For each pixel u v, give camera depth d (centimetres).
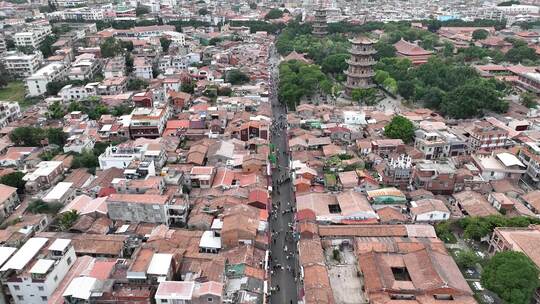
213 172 13025
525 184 13550
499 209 11619
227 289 8344
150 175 12062
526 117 18625
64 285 8312
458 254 9944
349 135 16075
